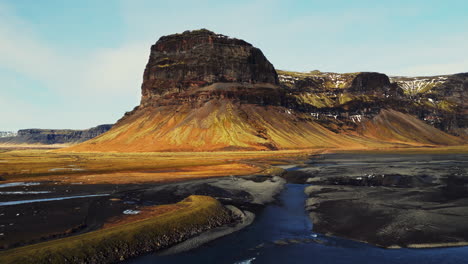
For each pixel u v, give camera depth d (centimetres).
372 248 2850
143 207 4344
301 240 3119
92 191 5700
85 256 2550
